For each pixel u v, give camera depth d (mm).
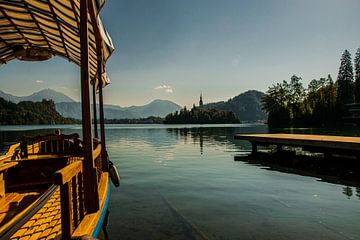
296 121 70500
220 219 6023
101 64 5633
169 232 5305
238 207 6879
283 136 17312
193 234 5207
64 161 7613
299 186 9086
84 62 3875
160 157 16750
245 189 8727
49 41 7883
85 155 4004
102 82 6625
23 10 5863
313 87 81750
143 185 9352
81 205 3842
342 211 6520
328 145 12836
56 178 2715
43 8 5559
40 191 5949
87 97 3945
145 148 22500
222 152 18953
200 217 6160
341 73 72375
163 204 7160
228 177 10641
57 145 9516
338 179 10195
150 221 5906
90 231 3314
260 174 11227
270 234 5195
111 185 9414
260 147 21422
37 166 7062
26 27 6871
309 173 11367
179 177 10680
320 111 67188
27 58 8297
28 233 3473
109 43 4930
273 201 7391
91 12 4000
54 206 4590
